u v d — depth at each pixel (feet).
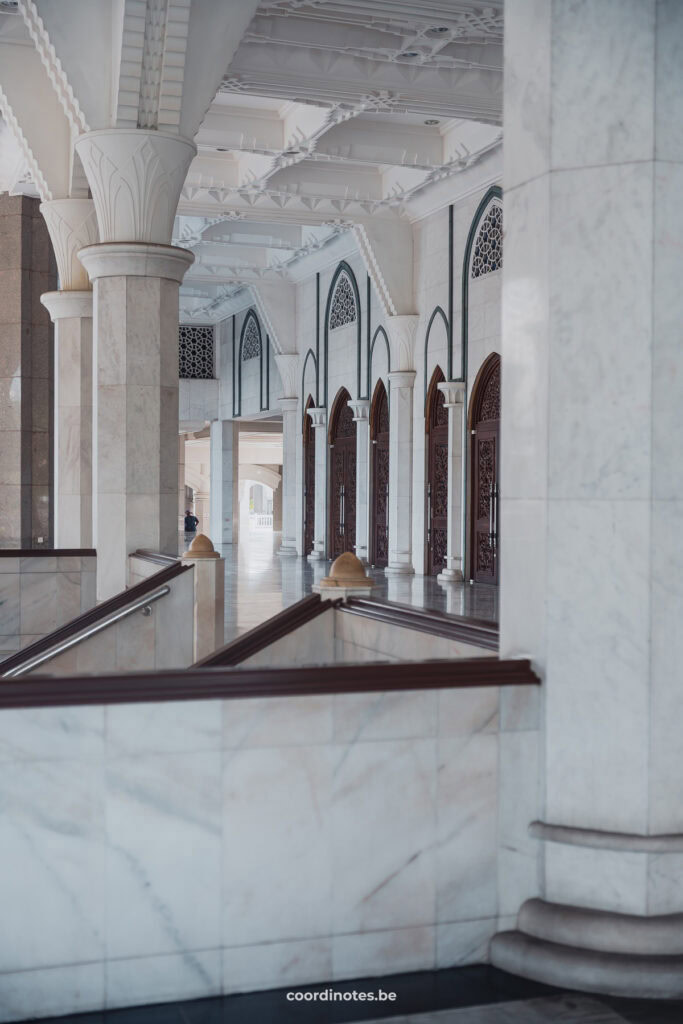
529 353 12.30
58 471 36.65
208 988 10.95
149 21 25.25
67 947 10.56
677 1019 10.50
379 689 11.48
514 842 11.96
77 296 35.70
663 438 11.57
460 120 43.88
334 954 11.35
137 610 24.90
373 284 55.67
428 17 32.17
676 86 11.60
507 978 11.44
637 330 11.55
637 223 11.53
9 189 43.86
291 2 31.30
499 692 11.92
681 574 11.67
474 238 49.11
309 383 71.36
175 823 10.85
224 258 69.31
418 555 55.36
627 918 11.39
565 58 11.80
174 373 29.66
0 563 31.42
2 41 33.94
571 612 11.81
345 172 51.16
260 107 43.01
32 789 10.48
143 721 10.76
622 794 11.62
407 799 11.59
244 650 17.94
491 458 48.75
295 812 11.21
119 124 27.14
